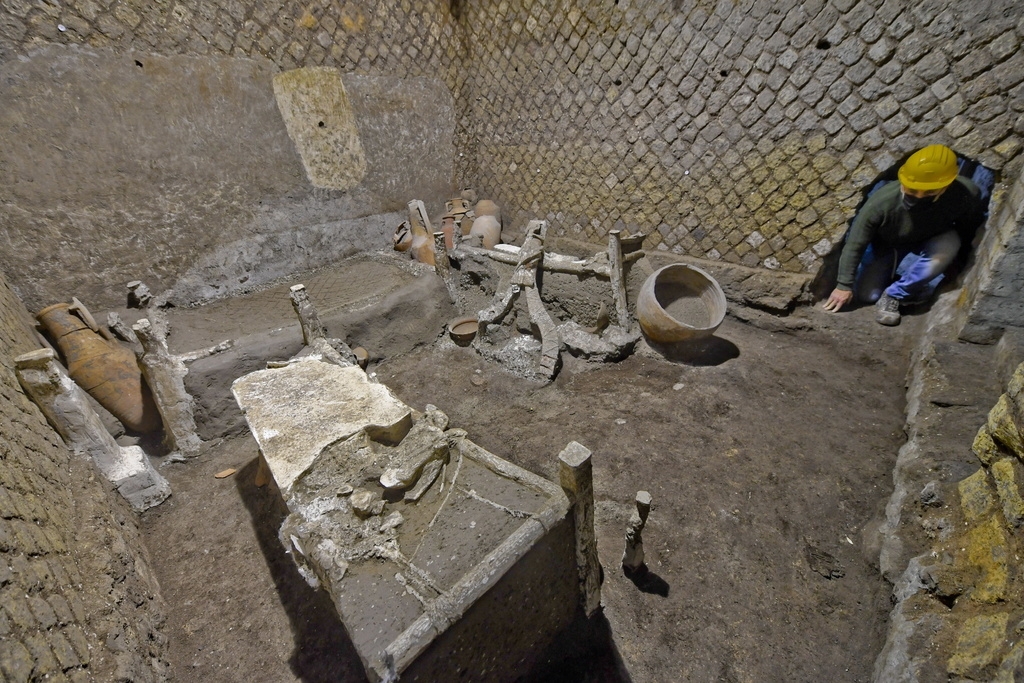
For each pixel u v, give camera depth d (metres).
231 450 3.61
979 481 1.99
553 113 5.47
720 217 4.60
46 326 3.55
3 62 3.53
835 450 3.09
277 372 2.85
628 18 4.40
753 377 3.87
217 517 3.07
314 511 2.02
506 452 3.38
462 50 6.09
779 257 4.40
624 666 2.14
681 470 3.07
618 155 5.09
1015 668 1.30
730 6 3.83
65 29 3.71
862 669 2.04
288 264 5.28
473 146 6.68
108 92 3.97
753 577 2.44
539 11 5.04
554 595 2.01
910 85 3.37
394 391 4.14
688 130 4.46
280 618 2.48
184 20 4.21
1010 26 2.94
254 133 4.80
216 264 4.80
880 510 2.61
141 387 3.53
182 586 2.67
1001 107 3.11
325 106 5.21
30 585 1.58
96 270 4.17
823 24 3.51
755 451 3.15
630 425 3.50
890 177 3.78
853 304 4.34
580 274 4.45
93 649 1.80
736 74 4.00
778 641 2.18
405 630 1.52
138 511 3.06
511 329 4.69
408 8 5.48
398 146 5.92
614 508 2.86
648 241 5.25
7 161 3.64
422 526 1.95
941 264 3.71
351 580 1.75
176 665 2.29
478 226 6.01
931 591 1.91
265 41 4.68
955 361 3.06
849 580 2.39
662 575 2.48
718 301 4.09
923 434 2.65
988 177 3.66
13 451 2.03
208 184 4.62
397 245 5.77
